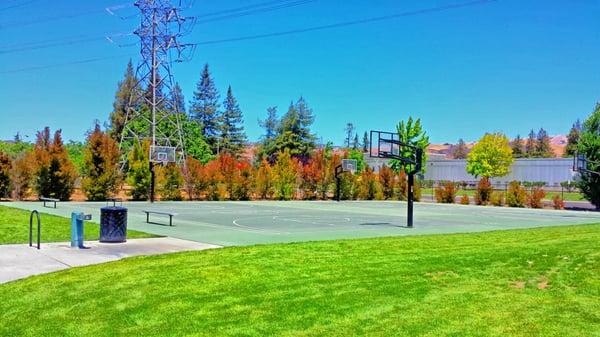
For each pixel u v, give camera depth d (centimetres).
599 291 775
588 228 1947
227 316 660
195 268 947
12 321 648
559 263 992
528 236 1584
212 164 4225
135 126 6359
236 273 904
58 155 3509
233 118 8556
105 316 663
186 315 664
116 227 1359
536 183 6906
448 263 1002
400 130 7250
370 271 927
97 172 3606
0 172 3425
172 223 2069
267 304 712
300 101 8250
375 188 4725
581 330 600
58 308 701
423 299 739
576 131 10956
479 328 609
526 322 630
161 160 3772
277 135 8600
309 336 587
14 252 1161
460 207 3784
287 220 2353
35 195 3603
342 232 1827
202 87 8444
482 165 7062
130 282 840
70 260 1070
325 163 4659
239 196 4272
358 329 609
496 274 903
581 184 3691
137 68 6656
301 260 1038
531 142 13650
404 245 1303
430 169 8550
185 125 7181
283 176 4466
